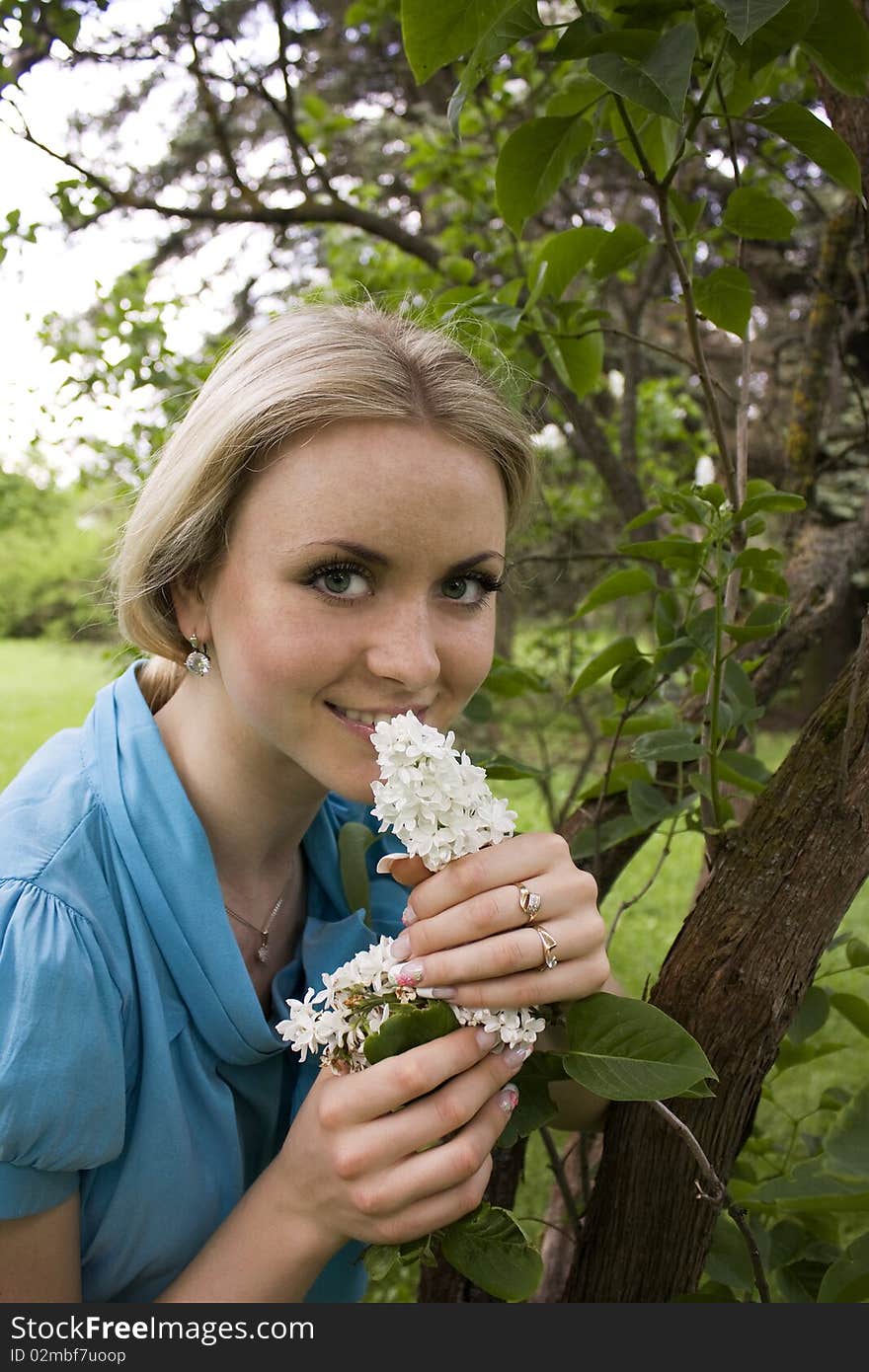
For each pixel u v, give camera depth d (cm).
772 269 363
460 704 90
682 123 81
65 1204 86
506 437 86
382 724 76
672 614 123
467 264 235
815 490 191
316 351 83
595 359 133
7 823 92
